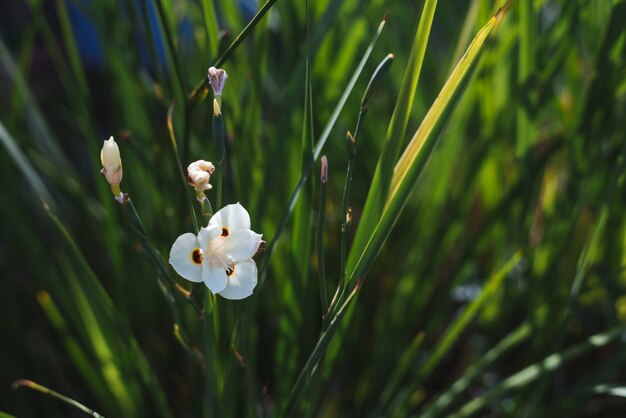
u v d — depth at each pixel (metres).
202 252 0.73
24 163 0.99
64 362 1.25
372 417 1.07
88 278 0.96
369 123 1.17
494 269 1.18
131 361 1.04
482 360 1.07
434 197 1.11
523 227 1.12
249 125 0.99
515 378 1.03
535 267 1.12
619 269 1.08
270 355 1.19
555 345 1.06
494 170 1.15
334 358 0.94
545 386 1.07
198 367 1.02
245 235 0.74
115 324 0.99
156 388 1.02
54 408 1.15
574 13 1.02
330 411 1.16
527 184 1.09
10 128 1.15
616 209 1.10
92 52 2.07
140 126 1.12
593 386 1.02
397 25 1.24
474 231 1.30
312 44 0.97
